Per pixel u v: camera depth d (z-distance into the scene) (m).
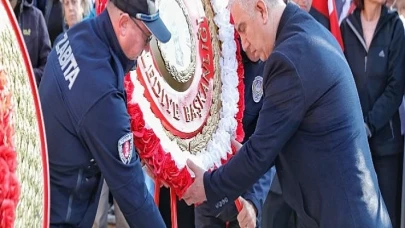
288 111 2.36
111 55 2.11
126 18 2.10
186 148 2.52
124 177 2.07
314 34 2.45
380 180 4.41
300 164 2.44
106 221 4.10
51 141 2.07
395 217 4.46
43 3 4.57
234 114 2.87
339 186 2.40
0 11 1.57
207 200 2.50
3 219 1.48
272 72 2.39
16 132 1.55
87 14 4.23
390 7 4.68
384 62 4.34
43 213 1.67
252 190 2.99
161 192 3.34
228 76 2.86
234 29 2.89
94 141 2.04
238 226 3.07
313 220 2.49
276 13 2.50
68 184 2.11
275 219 3.71
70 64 2.07
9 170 1.50
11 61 1.57
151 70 2.35
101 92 2.03
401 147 4.40
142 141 2.27
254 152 2.40
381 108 4.30
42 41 4.04
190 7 2.64
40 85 2.14
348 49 4.40
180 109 2.51
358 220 2.40
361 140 2.47
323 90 2.37
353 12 4.46
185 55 2.58
